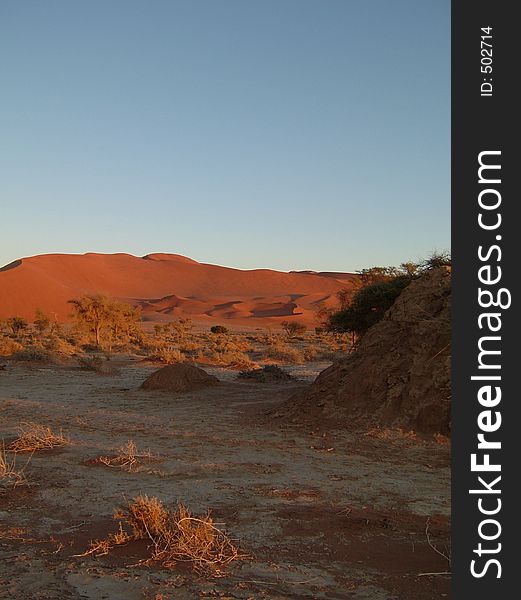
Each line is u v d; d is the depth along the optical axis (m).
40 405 18.16
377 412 13.28
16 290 127.25
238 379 27.45
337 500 8.08
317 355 47.00
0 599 4.89
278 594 5.11
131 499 7.99
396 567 5.76
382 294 22.69
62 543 6.30
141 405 18.42
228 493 8.34
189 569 5.59
